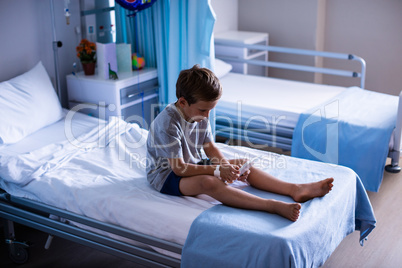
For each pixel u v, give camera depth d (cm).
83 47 323
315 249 182
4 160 234
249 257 169
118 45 329
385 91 455
